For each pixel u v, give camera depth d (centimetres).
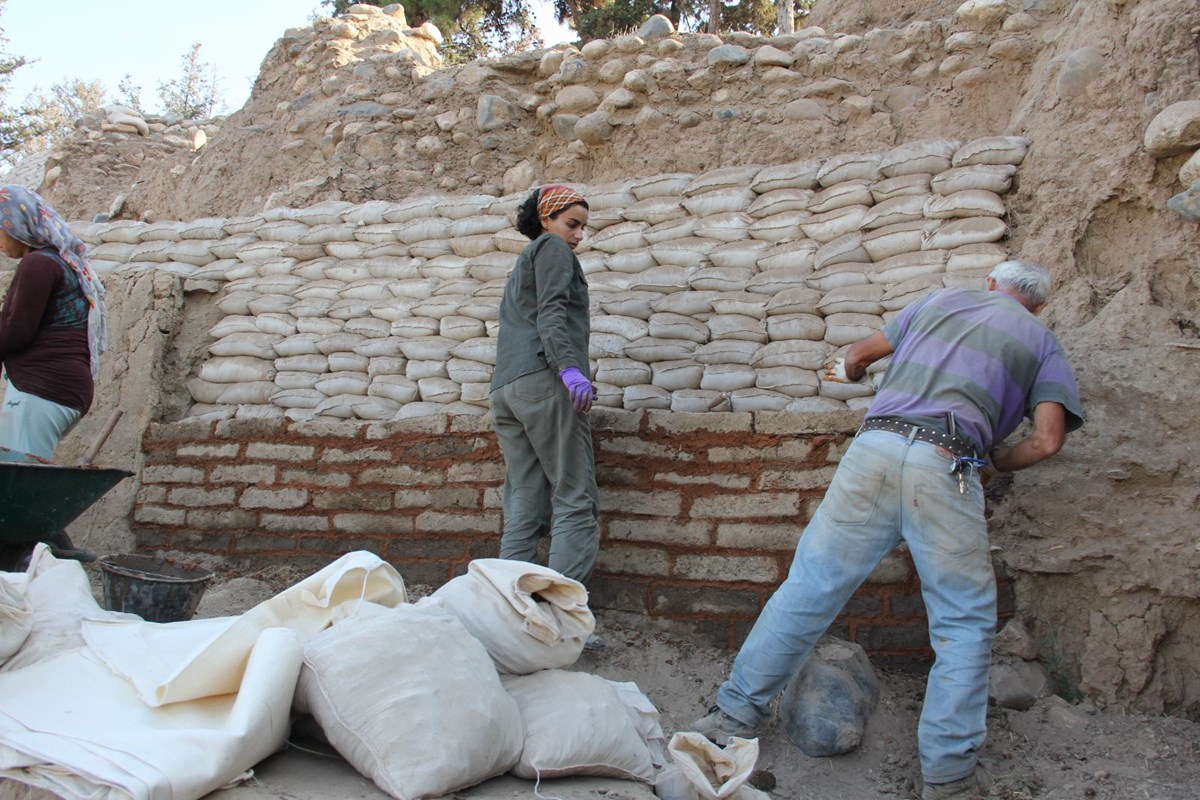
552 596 296
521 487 381
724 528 393
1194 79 393
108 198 775
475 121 590
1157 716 339
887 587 372
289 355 494
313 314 500
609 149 555
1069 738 329
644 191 484
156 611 355
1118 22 428
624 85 549
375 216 525
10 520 346
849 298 412
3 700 242
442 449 441
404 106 611
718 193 468
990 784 303
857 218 437
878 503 310
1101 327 381
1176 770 309
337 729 246
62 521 363
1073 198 408
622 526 405
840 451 383
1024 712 342
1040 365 317
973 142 439
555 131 575
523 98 590
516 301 382
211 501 478
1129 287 384
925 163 438
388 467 450
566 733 268
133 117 802
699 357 425
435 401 459
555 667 292
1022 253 416
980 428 309
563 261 370
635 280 456
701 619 391
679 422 404
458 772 241
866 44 524
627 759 278
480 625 287
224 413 495
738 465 396
